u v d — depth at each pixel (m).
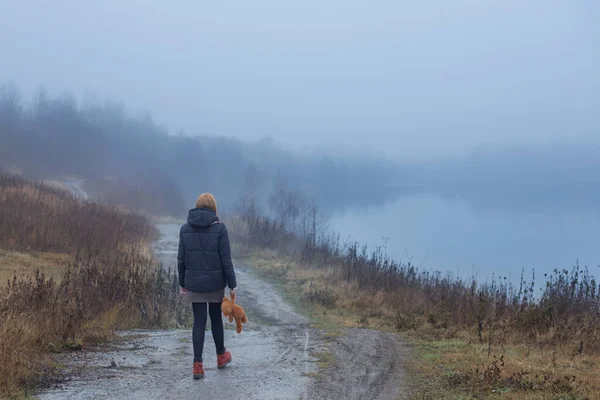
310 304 13.02
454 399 5.07
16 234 16.52
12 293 7.30
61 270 13.73
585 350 7.11
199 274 5.59
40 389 5.10
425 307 11.71
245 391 5.29
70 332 6.88
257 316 11.64
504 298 11.00
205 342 7.46
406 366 6.40
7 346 5.39
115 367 5.96
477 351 6.99
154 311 8.98
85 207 24.89
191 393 5.17
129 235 20.86
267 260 19.53
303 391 5.37
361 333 8.52
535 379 5.58
